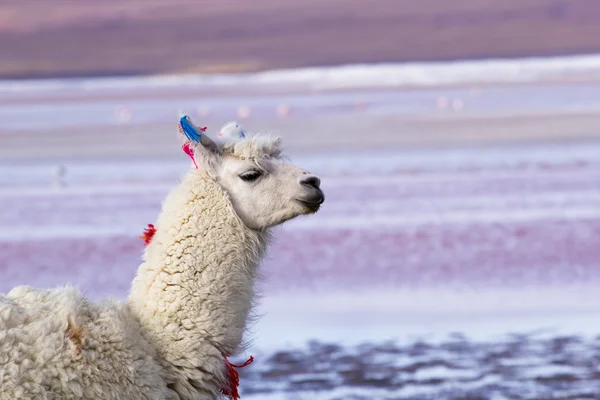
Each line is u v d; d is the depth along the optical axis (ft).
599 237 170.09
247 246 67.51
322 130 356.38
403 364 108.88
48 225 191.62
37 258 162.91
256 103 529.45
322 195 68.95
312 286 143.74
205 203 66.33
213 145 68.44
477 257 158.81
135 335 63.00
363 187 226.38
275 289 142.51
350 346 115.55
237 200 67.77
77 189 234.17
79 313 61.87
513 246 165.48
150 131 373.20
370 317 127.75
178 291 64.18
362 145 303.68
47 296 63.26
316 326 124.06
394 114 417.08
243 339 68.23
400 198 211.61
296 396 98.94
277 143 71.15
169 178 247.70
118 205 211.61
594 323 123.44
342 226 184.14
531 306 131.54
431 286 143.02
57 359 59.31
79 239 177.37
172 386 63.67
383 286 143.23
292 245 169.58
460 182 230.68
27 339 59.57
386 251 163.84
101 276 150.51
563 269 150.61
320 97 553.64
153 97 624.18
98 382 60.23
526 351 112.78
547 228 178.19
